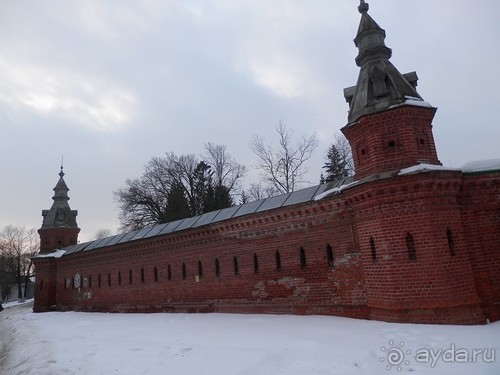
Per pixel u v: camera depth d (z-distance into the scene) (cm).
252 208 2208
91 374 1065
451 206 1433
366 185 1490
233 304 2100
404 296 1380
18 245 7881
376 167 1538
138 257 2742
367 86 1667
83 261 3284
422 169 1403
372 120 1557
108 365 1146
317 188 1983
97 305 3059
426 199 1403
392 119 1537
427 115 1555
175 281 2444
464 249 1407
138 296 2694
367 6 1838
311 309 1783
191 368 1027
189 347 1284
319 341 1192
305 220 1853
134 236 2983
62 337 1812
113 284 2931
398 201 1435
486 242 1459
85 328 2080
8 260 7675
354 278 1645
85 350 1413
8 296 8275
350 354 1023
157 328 1812
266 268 1981
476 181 1488
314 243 1814
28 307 4712
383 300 1442
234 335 1435
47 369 1184
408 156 1495
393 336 1183
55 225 3962
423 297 1349
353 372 894
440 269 1350
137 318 2330
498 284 1429
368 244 1530
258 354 1109
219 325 1711
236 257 2125
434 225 1387
